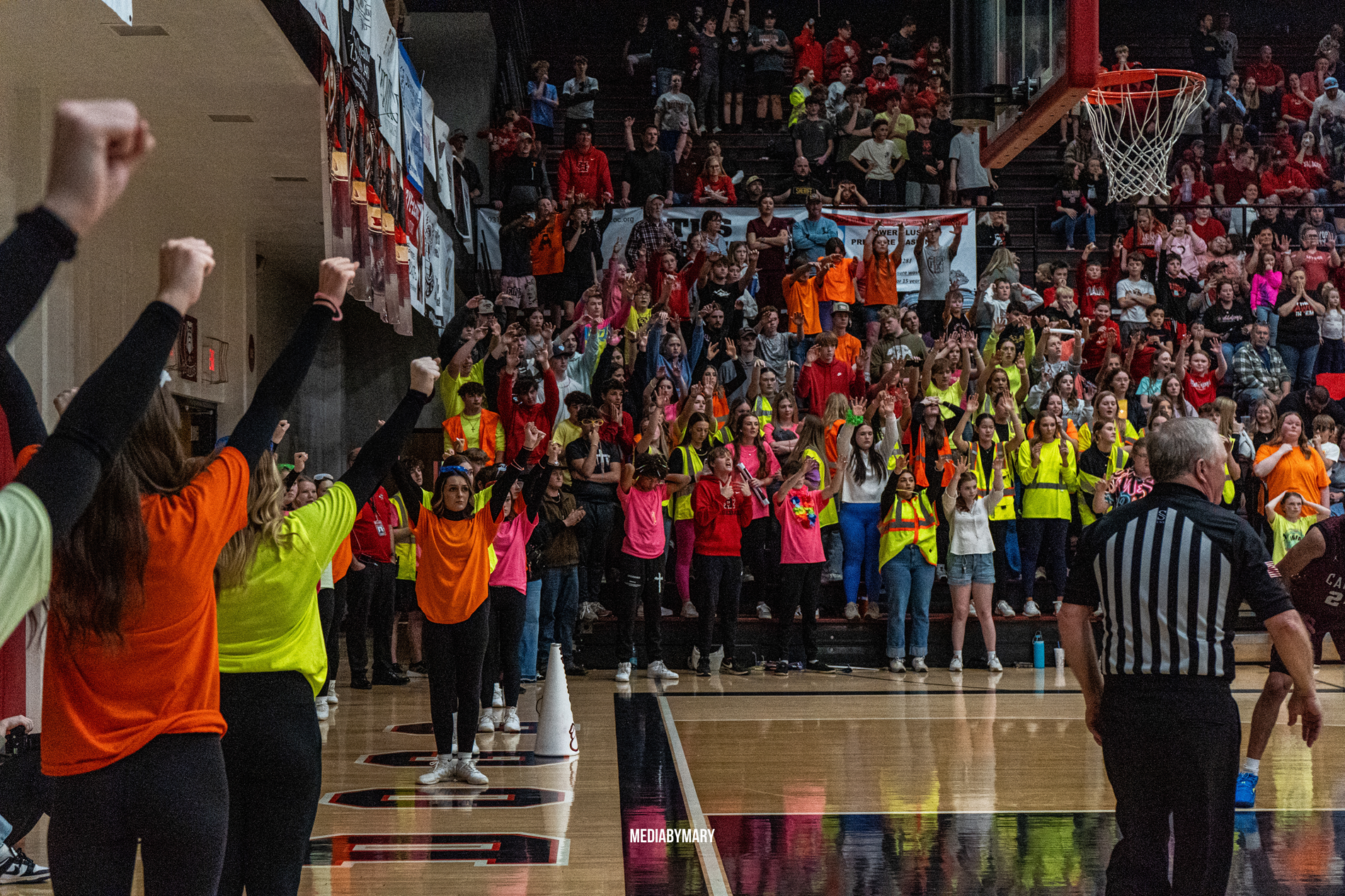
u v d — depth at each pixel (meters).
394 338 15.50
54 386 7.70
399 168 10.23
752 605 11.93
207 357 11.18
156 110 8.25
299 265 13.87
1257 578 3.28
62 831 2.38
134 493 2.31
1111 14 21.67
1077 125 16.62
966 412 11.05
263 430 2.56
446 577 6.32
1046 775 6.59
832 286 13.79
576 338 12.87
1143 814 3.29
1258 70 19.16
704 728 8.10
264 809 3.13
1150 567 3.29
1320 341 14.30
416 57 15.55
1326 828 5.49
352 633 10.05
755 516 11.14
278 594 3.12
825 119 16.52
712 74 17.41
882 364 12.88
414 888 4.56
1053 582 11.53
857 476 11.27
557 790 6.23
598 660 11.16
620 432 11.59
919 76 18.59
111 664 2.35
